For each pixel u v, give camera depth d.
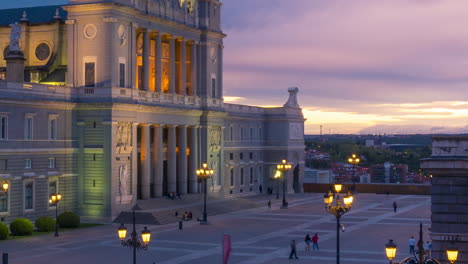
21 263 66.00
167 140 118.81
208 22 128.88
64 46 114.88
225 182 144.62
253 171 158.50
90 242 80.06
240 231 91.06
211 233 88.81
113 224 97.75
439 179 49.09
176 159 122.44
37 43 116.56
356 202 139.88
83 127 101.44
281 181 162.00
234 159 149.25
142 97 108.81
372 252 73.94
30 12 124.06
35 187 93.06
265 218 107.12
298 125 168.75
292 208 124.50
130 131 104.12
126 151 102.94
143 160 109.62
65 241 80.75
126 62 104.62
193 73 125.94
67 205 99.81
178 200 115.19
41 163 94.56
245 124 155.25
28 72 114.38
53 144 97.31
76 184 101.38
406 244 79.56
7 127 89.00
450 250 43.47
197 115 125.81
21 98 90.81
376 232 90.75
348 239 84.06
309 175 187.00
